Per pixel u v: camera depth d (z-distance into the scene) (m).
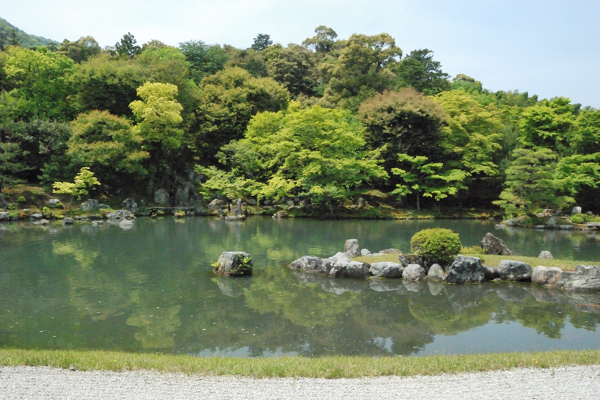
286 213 45.75
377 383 7.45
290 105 54.81
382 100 53.72
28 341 11.05
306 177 46.44
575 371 8.05
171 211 45.44
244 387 7.20
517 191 43.22
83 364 8.08
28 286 16.66
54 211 38.12
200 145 54.97
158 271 19.50
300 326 12.61
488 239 21.33
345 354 10.47
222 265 19.03
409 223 41.91
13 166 38.97
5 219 35.72
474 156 52.53
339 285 17.50
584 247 27.39
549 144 52.59
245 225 37.88
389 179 53.78
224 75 60.66
